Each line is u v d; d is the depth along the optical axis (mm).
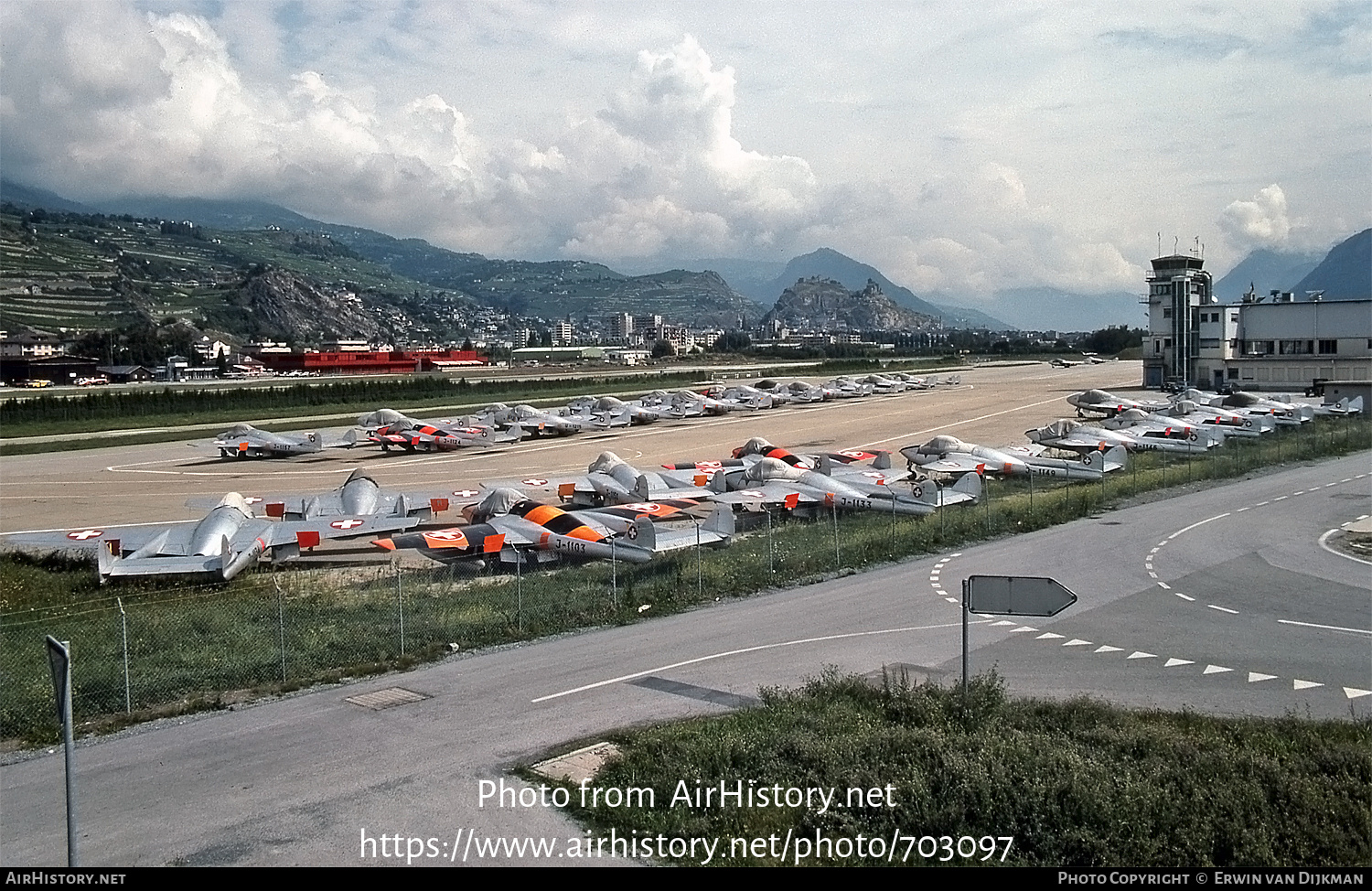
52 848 13438
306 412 113688
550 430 86625
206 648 23469
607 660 22719
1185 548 35406
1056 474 53000
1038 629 25125
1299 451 61406
